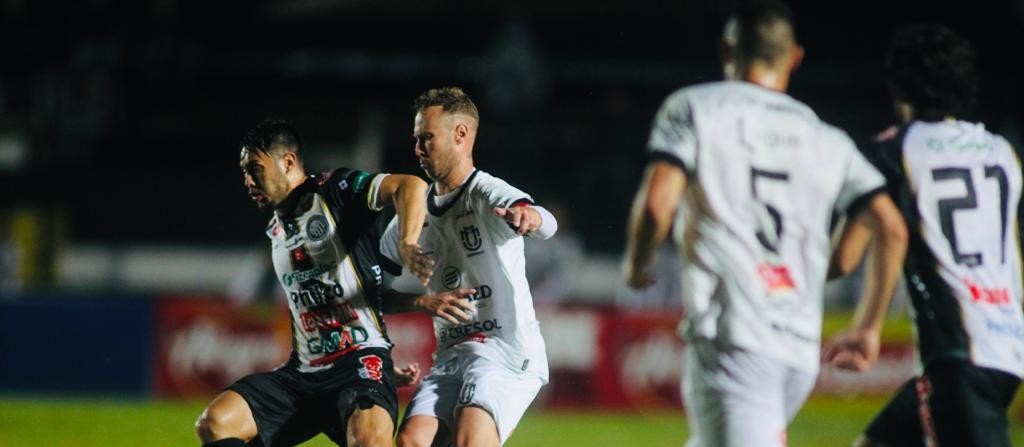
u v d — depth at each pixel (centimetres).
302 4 7588
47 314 5047
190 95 8031
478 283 1984
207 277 7094
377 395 1967
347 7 7394
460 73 7850
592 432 4347
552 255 5075
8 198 7119
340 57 8488
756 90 1596
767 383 1555
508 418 1942
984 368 1855
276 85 8300
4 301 5047
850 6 8706
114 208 7238
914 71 1922
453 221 1981
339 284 1989
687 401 1602
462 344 2006
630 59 8512
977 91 1942
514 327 1983
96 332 5047
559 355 4978
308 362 2022
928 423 1891
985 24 8438
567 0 7056
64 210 6825
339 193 1984
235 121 7825
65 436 3938
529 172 7112
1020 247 1942
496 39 7994
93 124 7488
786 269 1573
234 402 1975
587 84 8188
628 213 7031
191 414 4609
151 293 6931
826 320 5003
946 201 1881
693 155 1559
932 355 1880
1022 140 6294
